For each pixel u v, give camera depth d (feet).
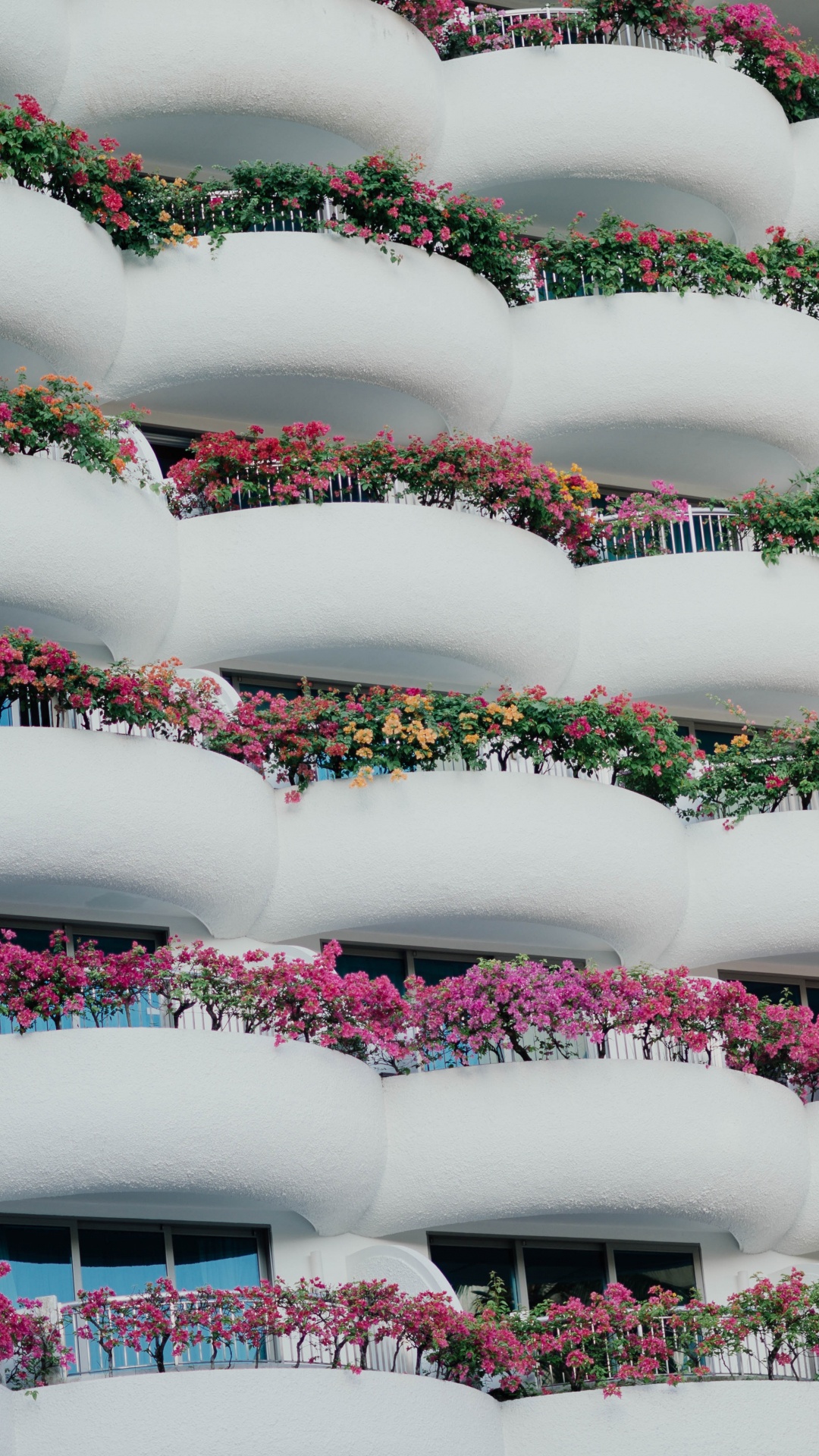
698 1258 68.90
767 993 75.41
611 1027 63.57
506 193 82.58
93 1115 55.47
